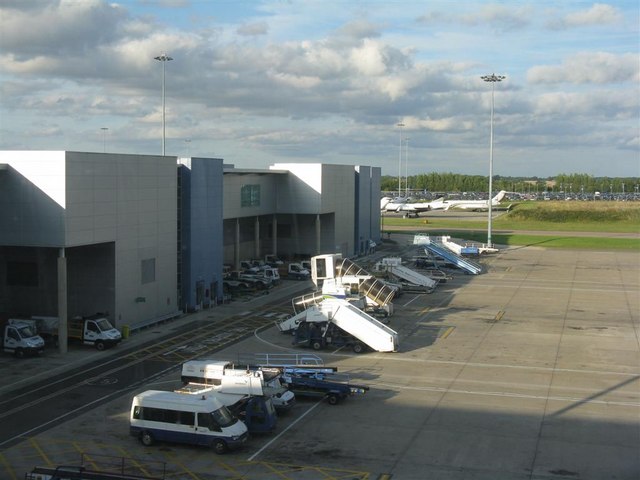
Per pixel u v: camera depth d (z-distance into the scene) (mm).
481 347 54781
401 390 42969
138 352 52500
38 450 32781
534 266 108375
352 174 115188
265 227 105438
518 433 35188
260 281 84312
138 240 60156
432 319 66562
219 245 74562
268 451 32812
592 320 65875
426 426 36312
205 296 71938
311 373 42062
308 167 98500
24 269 58250
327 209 101750
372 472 30219
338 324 53719
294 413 38594
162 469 30516
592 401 40625
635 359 50938
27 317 56688
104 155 54719
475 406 39688
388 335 52219
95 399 40812
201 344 55344
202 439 32594
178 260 68438
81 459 31656
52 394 41812
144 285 61406
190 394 35188
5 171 50906
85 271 57500
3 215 51156
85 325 53438
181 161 67938
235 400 36312
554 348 54406
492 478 29531
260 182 93938
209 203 72000
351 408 39406
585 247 135625
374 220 135000
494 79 119438
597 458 31812
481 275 98812
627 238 152125
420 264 104875
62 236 50281
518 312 70188
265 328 61812
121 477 26391
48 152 50031
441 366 48906
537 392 42469
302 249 104500
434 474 29953
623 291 83750
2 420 37062
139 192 60031
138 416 33656
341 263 76562
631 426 36250
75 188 51156
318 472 30234
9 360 49938
